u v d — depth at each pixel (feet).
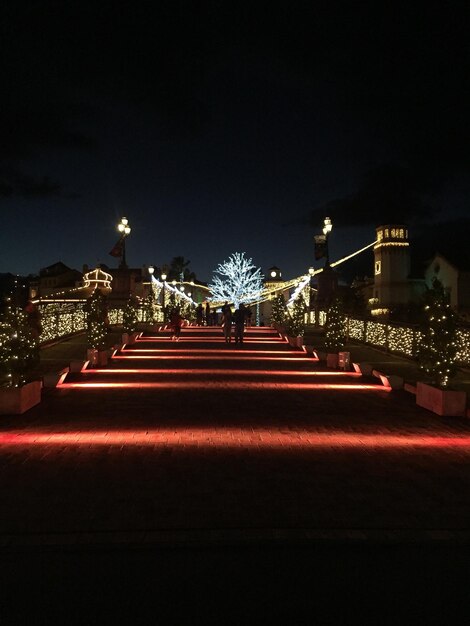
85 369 59.36
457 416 38.37
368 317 93.86
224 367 63.87
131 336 90.43
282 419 36.73
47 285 221.66
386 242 173.37
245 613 14.16
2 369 37.99
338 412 39.45
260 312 211.82
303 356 76.23
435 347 40.81
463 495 22.65
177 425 34.47
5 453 27.91
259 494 22.40
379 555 17.34
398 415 38.70
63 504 21.08
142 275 211.00
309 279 124.16
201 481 23.93
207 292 268.00
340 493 22.67
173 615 14.05
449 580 15.88
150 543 17.72
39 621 13.78
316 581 15.72
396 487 23.52
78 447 29.12
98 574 15.99
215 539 17.97
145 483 23.57
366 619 13.98
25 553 17.26
